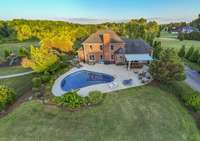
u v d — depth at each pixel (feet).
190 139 71.31
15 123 80.69
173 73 110.52
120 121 80.74
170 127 77.36
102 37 164.86
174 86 114.42
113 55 162.91
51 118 83.10
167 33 474.08
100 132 74.59
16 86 126.11
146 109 89.30
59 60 156.97
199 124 80.64
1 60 193.77
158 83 116.37
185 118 83.97
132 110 88.48
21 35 349.00
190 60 188.75
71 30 311.06
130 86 112.98
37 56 133.49
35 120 82.02
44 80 121.29
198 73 152.05
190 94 97.81
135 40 167.53
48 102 94.58
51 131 75.25
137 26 364.58
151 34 325.62
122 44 159.94
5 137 72.74
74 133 74.13
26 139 71.31
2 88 100.53
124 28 366.02
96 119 82.17
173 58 110.22
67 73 138.31
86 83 119.96
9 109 95.45
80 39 270.87
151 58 147.02
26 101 99.81
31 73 150.92
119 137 71.82
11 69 164.76
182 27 522.06
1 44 312.50
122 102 95.20
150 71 117.70
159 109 89.56
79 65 156.04
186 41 317.63
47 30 352.90
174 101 98.68
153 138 71.20
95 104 92.89
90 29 332.60
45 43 174.60
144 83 116.88
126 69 146.10
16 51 244.63
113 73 136.56
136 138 71.20
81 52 169.37
